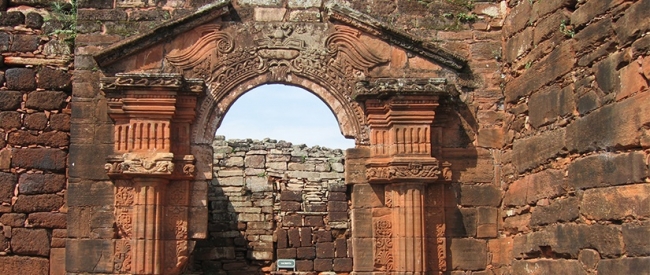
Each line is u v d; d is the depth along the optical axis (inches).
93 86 642.2
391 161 629.3
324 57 660.7
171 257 621.9
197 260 959.0
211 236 970.7
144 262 609.3
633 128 448.5
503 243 645.3
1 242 628.4
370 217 639.1
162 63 649.0
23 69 653.3
